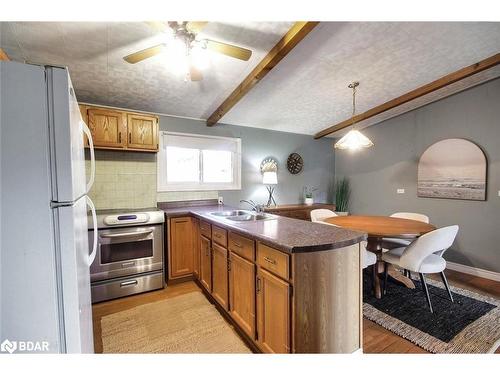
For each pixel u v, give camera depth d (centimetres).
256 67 241
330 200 517
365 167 465
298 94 316
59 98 86
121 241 254
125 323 213
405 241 302
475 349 176
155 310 234
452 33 219
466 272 329
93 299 244
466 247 330
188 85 270
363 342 186
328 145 514
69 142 87
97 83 254
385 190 433
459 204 338
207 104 319
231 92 291
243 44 211
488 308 232
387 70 274
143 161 321
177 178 353
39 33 180
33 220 84
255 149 417
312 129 457
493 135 307
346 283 154
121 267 256
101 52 206
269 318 157
